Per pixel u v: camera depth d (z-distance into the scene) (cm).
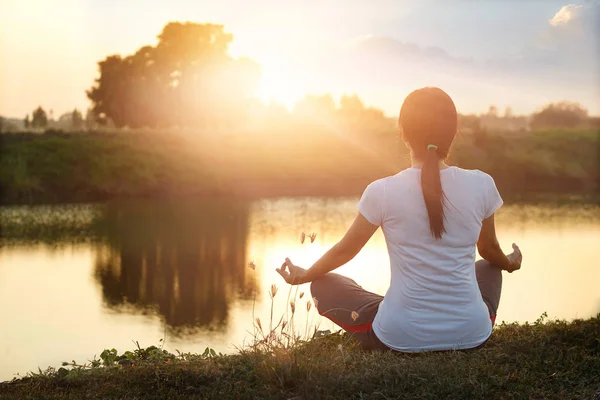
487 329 301
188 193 3216
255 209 2539
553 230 1855
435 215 280
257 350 320
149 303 1057
